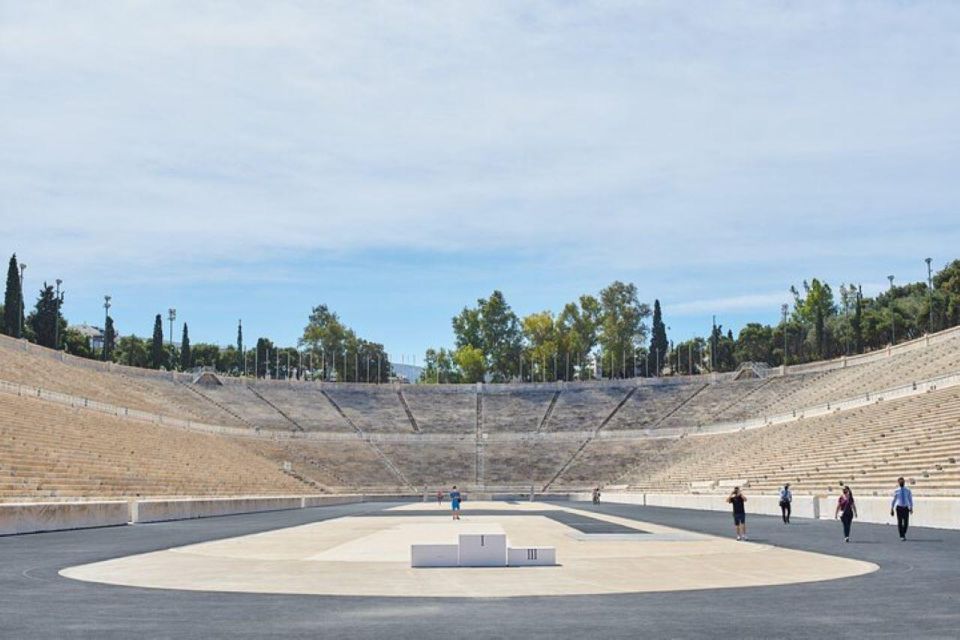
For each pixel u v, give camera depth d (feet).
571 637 48.03
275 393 425.28
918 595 64.39
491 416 425.69
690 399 404.77
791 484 221.87
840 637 47.78
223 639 47.44
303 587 70.59
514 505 287.89
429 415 426.92
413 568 85.20
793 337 532.73
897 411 232.32
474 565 86.74
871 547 105.91
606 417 409.28
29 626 51.52
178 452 266.57
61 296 410.11
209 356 632.38
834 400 293.43
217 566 86.69
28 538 122.62
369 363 606.96
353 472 368.27
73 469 187.93
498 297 591.78
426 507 268.62
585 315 568.41
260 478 296.30
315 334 584.40
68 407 254.47
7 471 163.43
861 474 194.80
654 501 285.43
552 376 560.20
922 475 170.71
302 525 161.27
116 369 370.73
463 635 48.73
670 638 47.62
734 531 139.13
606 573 80.23
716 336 545.03
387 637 48.08
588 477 369.71
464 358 552.82
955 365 241.76
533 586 70.85
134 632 49.57
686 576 77.51
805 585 70.90
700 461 322.34
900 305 481.05
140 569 83.56
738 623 52.54
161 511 174.70
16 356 284.41
